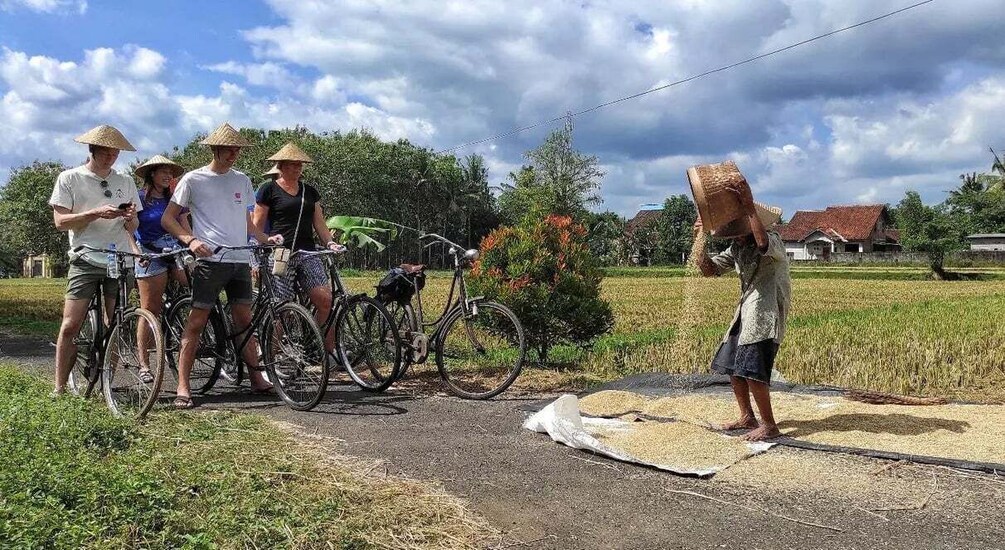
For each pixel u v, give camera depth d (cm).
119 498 331
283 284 741
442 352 721
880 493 409
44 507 313
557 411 551
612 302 2322
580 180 5106
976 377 929
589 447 494
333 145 6569
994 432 527
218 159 646
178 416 552
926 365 948
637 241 8338
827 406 630
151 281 679
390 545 325
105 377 591
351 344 731
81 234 611
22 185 6594
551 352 1016
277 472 413
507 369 839
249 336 679
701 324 1570
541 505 394
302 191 759
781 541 346
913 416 581
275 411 623
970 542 342
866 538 348
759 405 521
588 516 378
